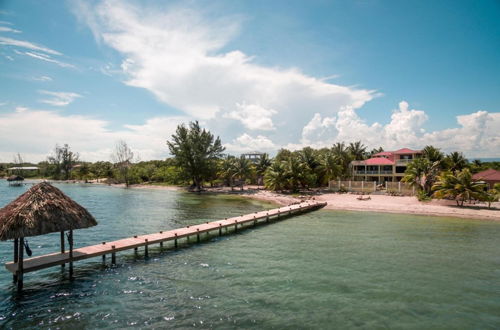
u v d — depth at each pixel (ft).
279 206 148.87
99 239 75.61
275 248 67.97
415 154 220.64
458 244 71.92
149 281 47.60
